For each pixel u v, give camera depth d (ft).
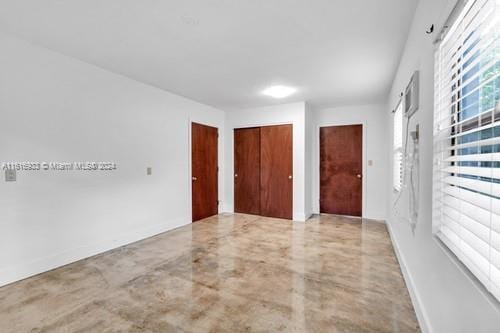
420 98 5.74
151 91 11.91
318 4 5.80
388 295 6.60
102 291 6.84
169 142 12.97
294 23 6.58
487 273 2.79
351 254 9.52
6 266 7.25
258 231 12.73
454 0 3.47
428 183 5.04
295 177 15.12
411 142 6.78
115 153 10.34
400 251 8.53
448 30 3.94
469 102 3.70
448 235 4.04
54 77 8.34
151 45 7.86
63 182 8.63
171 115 13.08
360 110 15.64
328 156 16.57
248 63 9.20
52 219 8.32
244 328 5.33
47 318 5.68
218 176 16.93
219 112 16.96
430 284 4.84
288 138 15.28
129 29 6.94
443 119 4.30
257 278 7.58
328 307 6.07
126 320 5.60
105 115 9.94
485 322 2.73
